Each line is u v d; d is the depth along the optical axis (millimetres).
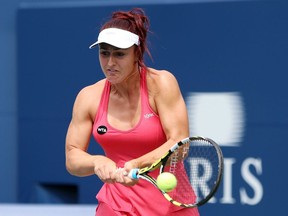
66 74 27516
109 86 15133
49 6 27641
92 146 27016
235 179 25500
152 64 26406
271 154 25062
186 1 25875
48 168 27984
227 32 25406
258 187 25203
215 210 25688
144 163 14336
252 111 25234
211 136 25781
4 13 28672
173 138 14633
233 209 25500
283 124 24891
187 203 15000
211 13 25562
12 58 28641
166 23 26156
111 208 15414
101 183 27359
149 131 14766
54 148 27859
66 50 27469
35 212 26344
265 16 24938
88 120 15477
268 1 24859
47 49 27734
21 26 28047
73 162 15117
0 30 28656
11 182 28703
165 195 14211
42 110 27938
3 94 28734
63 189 28734
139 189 15164
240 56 25297
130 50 14352
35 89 27984
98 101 15180
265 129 25109
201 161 19734
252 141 25250
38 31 27828
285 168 24922
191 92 25969
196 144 22344
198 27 25766
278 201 25016
